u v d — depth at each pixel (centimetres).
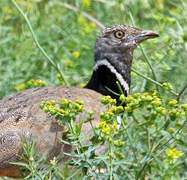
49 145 1036
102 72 1211
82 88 1145
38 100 1074
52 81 1391
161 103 1010
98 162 955
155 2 1567
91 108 1082
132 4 1428
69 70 1420
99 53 1220
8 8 1567
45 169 1006
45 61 1447
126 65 1220
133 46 1214
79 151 966
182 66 1321
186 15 1330
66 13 1623
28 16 1509
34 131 1030
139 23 1455
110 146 942
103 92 1206
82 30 1525
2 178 1086
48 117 1044
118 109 964
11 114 1049
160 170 1077
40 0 1531
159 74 1289
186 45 1268
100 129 939
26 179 1009
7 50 1496
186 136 1154
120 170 1100
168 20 1338
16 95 1112
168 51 1286
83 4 1585
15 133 1022
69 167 1059
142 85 1229
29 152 948
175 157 1004
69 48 1502
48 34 1513
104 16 1597
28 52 1462
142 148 1180
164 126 1080
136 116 1203
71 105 940
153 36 1220
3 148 1013
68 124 948
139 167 1094
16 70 1439
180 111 984
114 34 1212
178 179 1105
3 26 1567
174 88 1271
